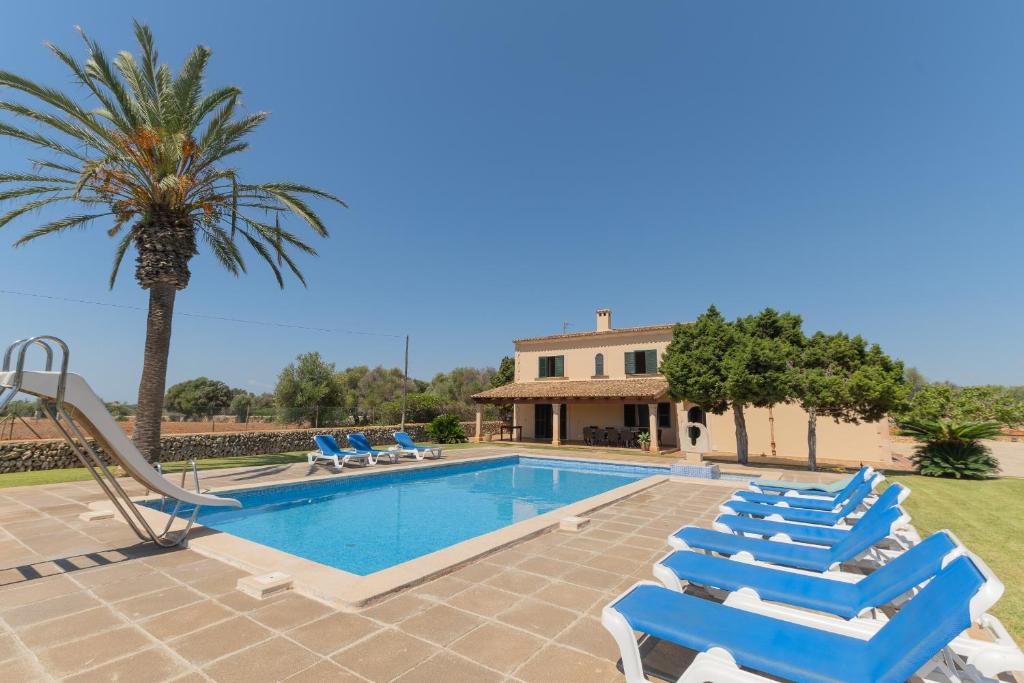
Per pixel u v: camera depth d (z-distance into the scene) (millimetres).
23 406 14102
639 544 6102
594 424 26641
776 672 2375
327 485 11922
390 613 3939
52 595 4254
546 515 7391
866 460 19422
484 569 5086
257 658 3201
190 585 4516
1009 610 4105
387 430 23391
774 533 5395
